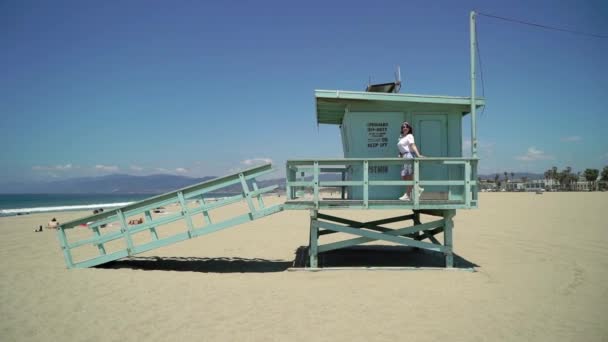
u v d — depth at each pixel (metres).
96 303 5.82
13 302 5.91
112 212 8.35
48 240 13.38
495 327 4.75
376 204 7.65
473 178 7.58
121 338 4.49
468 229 15.20
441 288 6.53
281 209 7.90
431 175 8.60
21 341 4.44
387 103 8.70
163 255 10.20
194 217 22.64
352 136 8.83
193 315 5.24
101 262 8.40
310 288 6.58
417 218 10.45
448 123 8.71
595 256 9.55
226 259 9.64
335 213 23.08
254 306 5.61
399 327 4.75
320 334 4.53
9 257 9.91
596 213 21.83
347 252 10.62
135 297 6.12
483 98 8.30
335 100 8.64
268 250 10.96
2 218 25.58
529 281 7.03
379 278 7.26
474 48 8.30
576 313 5.28
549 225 16.17
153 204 8.33
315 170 7.77
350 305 5.62
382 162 7.61
